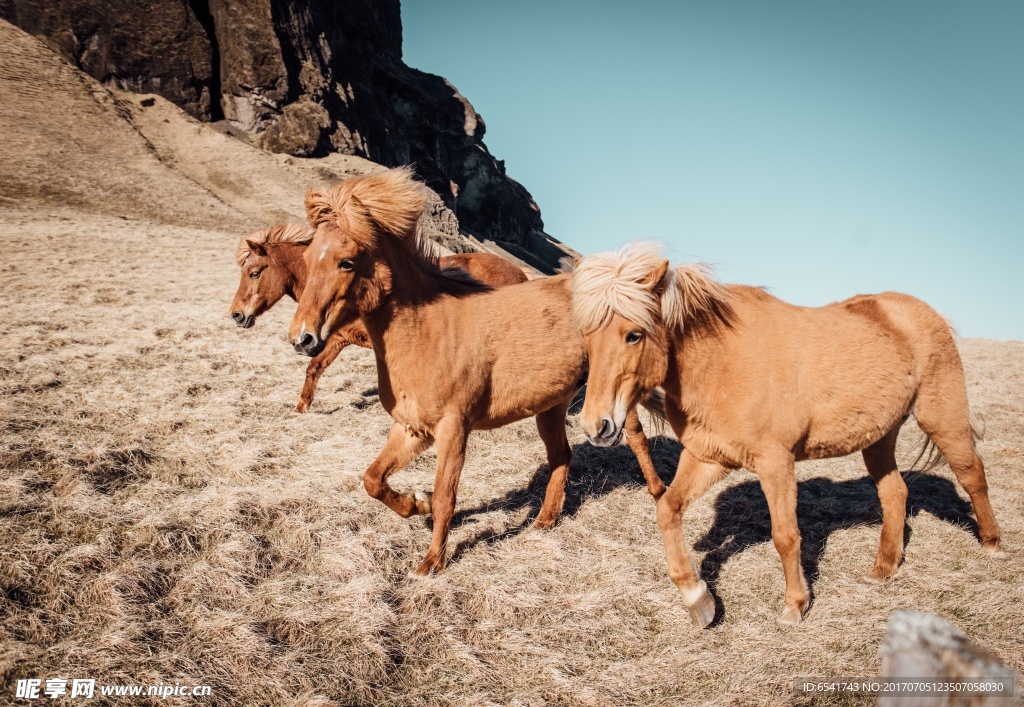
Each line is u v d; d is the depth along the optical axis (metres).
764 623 3.71
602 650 3.50
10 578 3.50
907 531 4.94
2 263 13.02
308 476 5.38
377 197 3.91
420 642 3.46
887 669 1.71
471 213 86.00
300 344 3.86
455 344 4.18
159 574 3.74
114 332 9.01
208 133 46.75
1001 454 7.08
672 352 3.50
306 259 3.98
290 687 3.00
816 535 4.94
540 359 4.53
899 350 3.96
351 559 4.13
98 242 16.70
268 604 3.62
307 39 60.59
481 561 4.32
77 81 44.06
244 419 6.63
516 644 3.46
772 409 3.50
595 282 3.23
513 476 5.91
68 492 4.50
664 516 3.70
